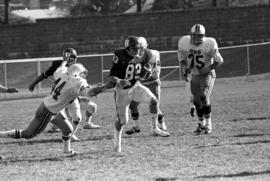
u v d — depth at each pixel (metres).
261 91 61.03
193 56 31.81
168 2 112.88
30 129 25.52
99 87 25.09
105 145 29.16
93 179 20.55
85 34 92.88
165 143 28.81
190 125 36.03
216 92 63.09
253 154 24.42
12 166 24.22
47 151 28.16
